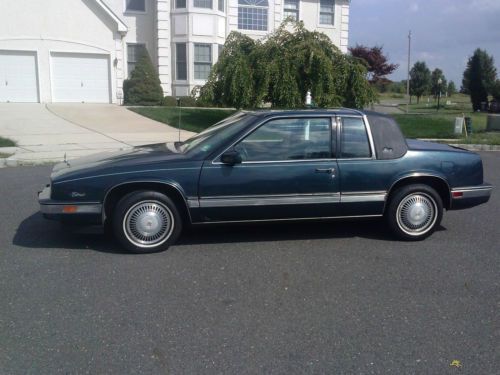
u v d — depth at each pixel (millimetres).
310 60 17641
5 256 5387
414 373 3285
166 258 5391
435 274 5012
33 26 23391
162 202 5469
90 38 24266
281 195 5641
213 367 3338
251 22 26969
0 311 4105
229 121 6199
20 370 3285
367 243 5973
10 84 23562
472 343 3666
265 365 3361
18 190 8656
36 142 14523
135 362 3391
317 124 5750
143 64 24297
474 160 6148
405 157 5906
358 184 5781
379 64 45375
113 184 5359
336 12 28656
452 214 7438
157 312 4117
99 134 16344
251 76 17844
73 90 24453
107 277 4848
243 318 4027
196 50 25547
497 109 41188
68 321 3949
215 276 4902
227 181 5512
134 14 26062
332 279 4852
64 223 5434
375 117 5938
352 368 3334
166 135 16531
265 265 5211
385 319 4031
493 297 4480
